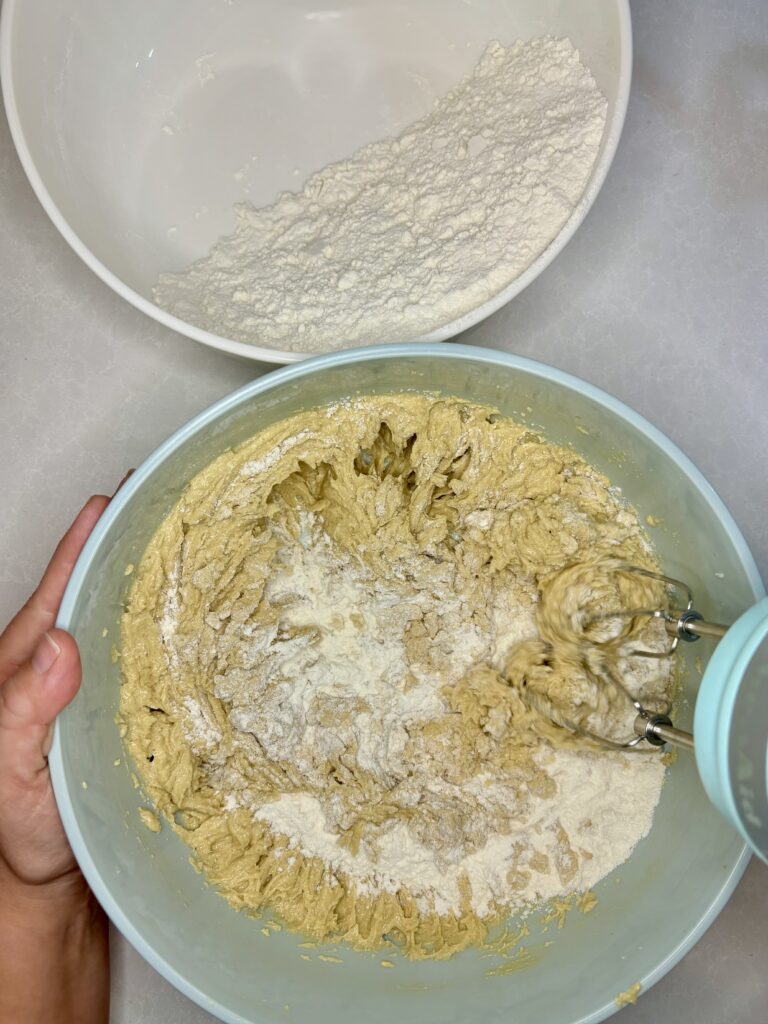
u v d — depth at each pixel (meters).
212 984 0.32
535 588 0.37
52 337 0.43
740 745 0.27
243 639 0.36
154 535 0.35
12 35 0.36
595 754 0.35
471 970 0.35
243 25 0.42
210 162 0.42
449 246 0.38
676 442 0.43
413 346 0.32
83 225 0.39
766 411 0.43
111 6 0.40
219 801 0.35
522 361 0.33
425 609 0.37
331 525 0.37
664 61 0.45
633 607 0.36
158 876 0.33
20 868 0.36
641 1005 0.40
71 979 0.37
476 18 0.42
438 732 0.36
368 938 0.35
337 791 0.36
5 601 0.41
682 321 0.44
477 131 0.40
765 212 0.44
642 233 0.44
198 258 0.42
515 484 0.37
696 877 0.33
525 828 0.35
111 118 0.42
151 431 0.43
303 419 0.35
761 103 0.45
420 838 0.35
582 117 0.38
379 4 0.43
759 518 0.42
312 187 0.41
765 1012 0.40
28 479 0.42
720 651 0.28
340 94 0.43
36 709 0.30
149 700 0.35
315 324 0.38
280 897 0.35
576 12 0.39
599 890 0.35
